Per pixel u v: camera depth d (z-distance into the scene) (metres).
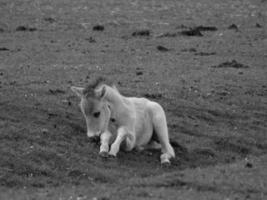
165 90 44.12
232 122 39.00
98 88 27.69
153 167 28.53
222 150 33.25
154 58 58.88
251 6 107.69
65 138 30.33
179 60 58.31
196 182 24.38
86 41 68.19
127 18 90.62
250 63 59.00
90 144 29.95
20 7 95.62
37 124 31.58
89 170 26.67
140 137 29.98
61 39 69.25
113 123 28.80
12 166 26.03
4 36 69.94
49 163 26.92
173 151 29.98
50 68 50.88
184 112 39.00
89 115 27.19
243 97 44.91
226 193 23.31
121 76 48.88
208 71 53.25
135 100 30.50
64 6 100.12
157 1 111.12
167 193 22.66
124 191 22.81
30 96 36.94
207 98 43.47
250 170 26.81
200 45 67.56
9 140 28.61
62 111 34.28
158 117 30.12
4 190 23.47
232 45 68.00
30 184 24.72
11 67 50.50
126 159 28.84
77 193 22.62
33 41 66.88
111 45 65.75
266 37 74.50
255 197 22.84
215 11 100.94
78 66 52.75
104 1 108.38
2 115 31.98
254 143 35.22
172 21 88.69
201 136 34.94
